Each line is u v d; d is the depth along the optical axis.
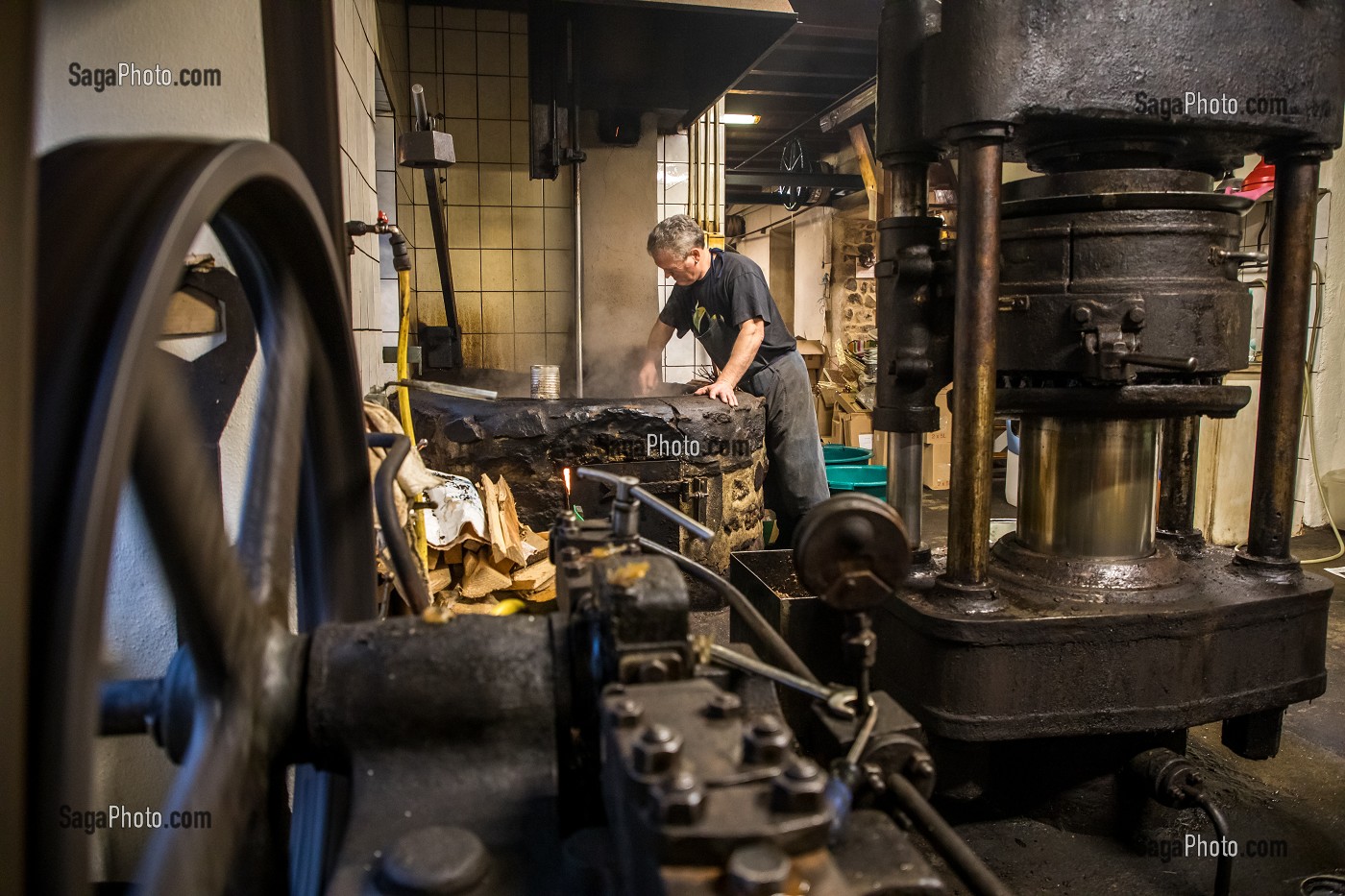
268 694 0.86
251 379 1.50
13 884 0.49
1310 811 1.92
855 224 9.10
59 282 0.57
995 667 1.63
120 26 1.46
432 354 3.97
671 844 0.56
